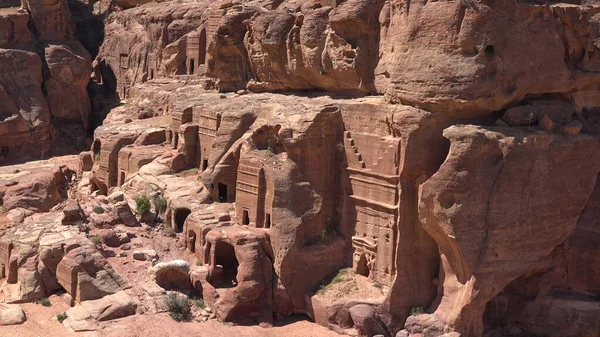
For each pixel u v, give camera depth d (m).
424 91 28.23
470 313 28.16
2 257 34.97
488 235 27.62
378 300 30.02
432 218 27.95
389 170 30.17
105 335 28.28
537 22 28.22
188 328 29.33
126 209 36.59
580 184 29.11
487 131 27.25
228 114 37.19
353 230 32.31
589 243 31.12
